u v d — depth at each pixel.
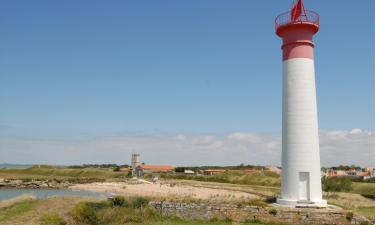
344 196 46.97
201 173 140.88
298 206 26.05
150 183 85.62
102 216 25.67
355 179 88.38
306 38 28.42
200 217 26.44
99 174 131.75
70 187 81.94
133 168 138.50
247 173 100.31
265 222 25.03
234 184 79.00
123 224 24.70
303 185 27.30
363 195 52.00
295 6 28.62
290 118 27.95
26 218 24.38
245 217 25.69
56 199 34.78
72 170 143.12
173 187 68.94
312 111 27.89
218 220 25.97
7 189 78.56
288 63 28.56
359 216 24.05
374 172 140.62
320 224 24.17
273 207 25.77
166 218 26.64
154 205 27.56
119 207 27.59
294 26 28.30
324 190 59.44
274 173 101.25
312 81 28.34
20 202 32.75
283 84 28.98
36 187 83.56
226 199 29.12
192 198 29.59
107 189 72.12
